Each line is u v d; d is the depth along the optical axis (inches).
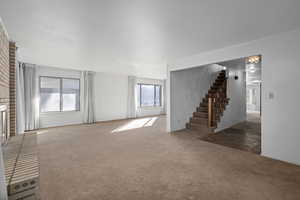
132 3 69.6
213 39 116.0
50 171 93.7
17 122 131.0
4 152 77.5
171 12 77.7
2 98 92.9
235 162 106.2
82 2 68.9
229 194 71.5
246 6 72.1
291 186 77.2
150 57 169.8
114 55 162.9
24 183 52.6
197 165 101.9
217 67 277.7
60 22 89.0
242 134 185.2
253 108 474.9
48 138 169.2
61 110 241.0
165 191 74.0
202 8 73.7
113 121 286.7
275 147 109.6
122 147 139.2
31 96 207.5
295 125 100.2
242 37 112.0
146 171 93.8
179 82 207.6
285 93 103.8
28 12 77.6
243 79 261.6
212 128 194.1
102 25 92.7
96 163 105.3
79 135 182.5
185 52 149.2
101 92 283.9
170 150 131.1
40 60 187.2
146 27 95.1
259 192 72.6
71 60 187.3
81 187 77.2
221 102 215.6
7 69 109.8
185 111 218.5
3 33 95.6
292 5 71.2
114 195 71.0
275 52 107.3
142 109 358.6
